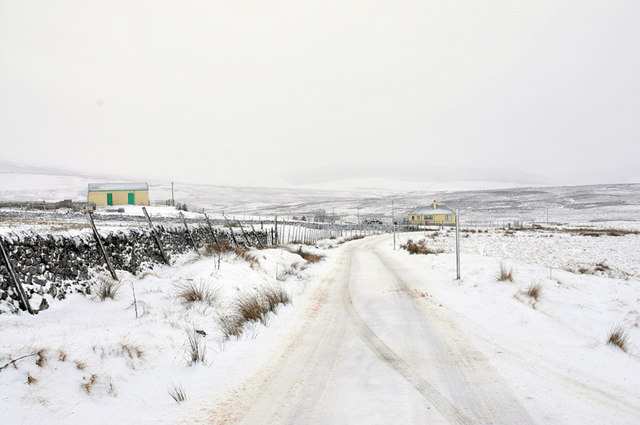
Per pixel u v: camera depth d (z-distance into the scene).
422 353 6.69
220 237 20.61
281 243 32.31
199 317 8.52
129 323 7.42
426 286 13.59
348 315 9.76
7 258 6.73
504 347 6.93
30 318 6.61
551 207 146.62
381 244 42.88
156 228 13.84
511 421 4.20
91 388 4.78
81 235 9.42
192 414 4.58
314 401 4.88
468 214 136.00
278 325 8.73
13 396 4.18
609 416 4.30
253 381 5.59
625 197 159.88
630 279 17.14
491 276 13.34
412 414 4.41
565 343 7.11
